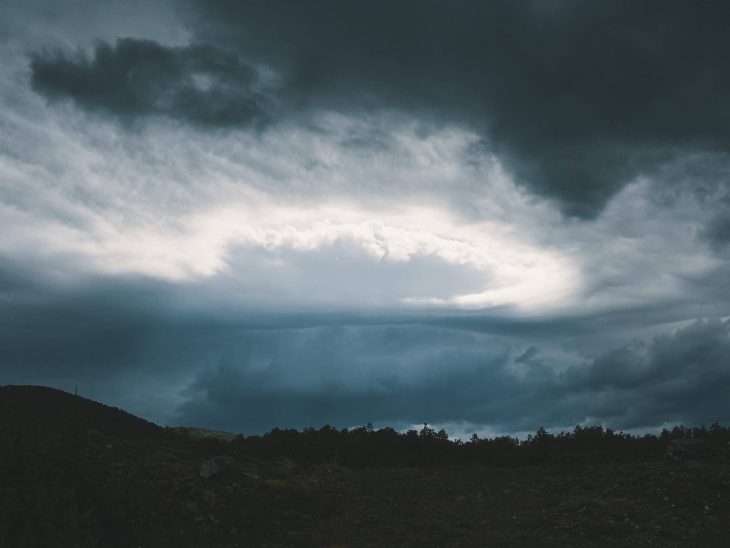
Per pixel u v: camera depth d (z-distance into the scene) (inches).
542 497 842.8
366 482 1021.2
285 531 749.9
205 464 882.8
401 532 736.3
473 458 1296.8
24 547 534.9
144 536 673.0
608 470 946.7
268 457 1266.0
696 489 778.2
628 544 631.2
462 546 663.8
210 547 677.3
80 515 621.9
